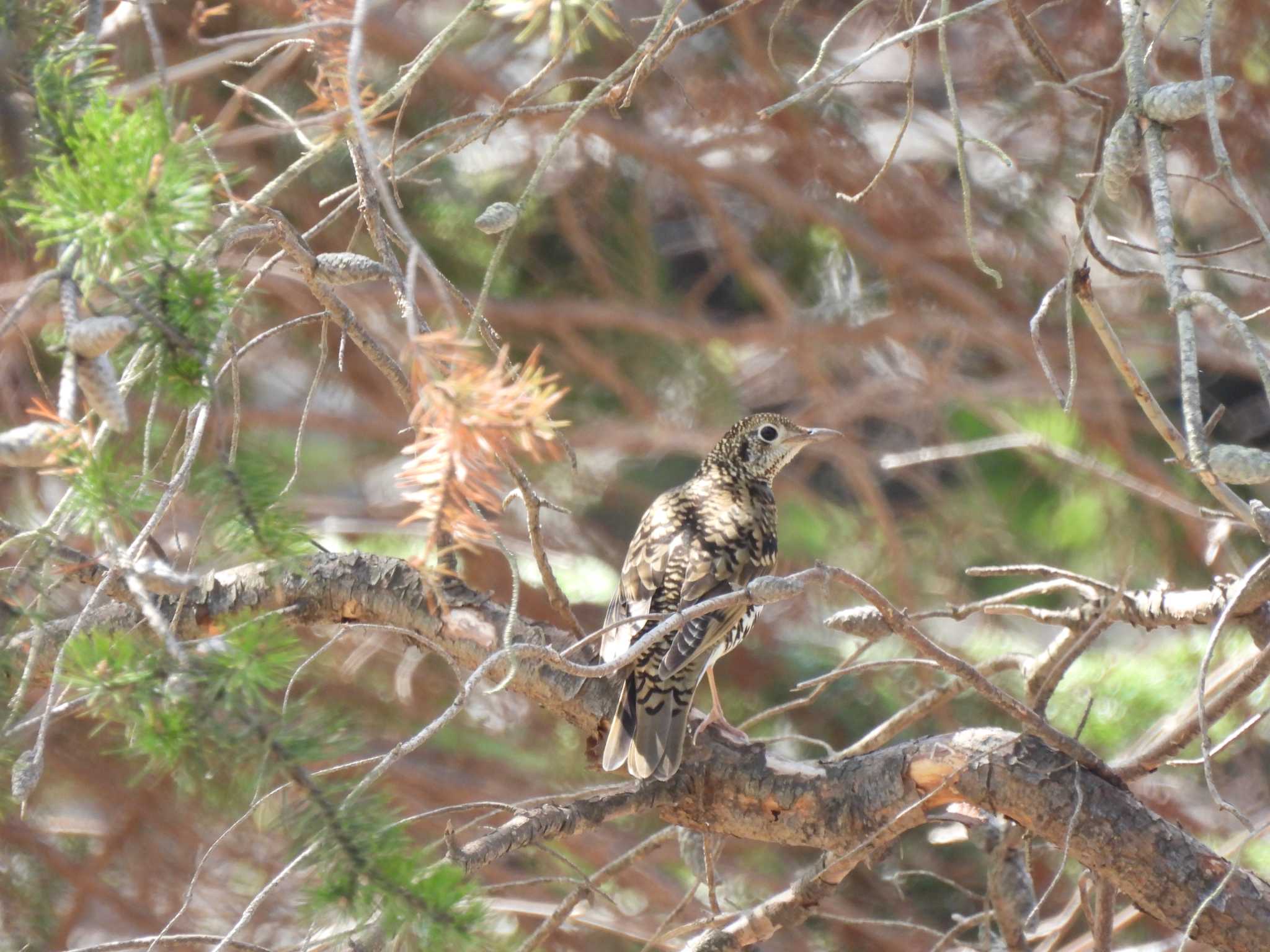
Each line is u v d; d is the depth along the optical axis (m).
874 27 14.79
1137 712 11.71
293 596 7.43
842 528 15.74
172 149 4.79
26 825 11.80
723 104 14.44
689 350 16.14
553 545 15.86
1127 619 7.61
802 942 12.76
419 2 13.71
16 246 6.57
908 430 16.89
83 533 5.12
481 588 14.83
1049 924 10.31
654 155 14.29
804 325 15.03
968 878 13.27
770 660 14.86
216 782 5.23
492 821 13.30
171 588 4.93
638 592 9.37
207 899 12.05
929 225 14.99
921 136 15.51
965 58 14.92
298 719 5.39
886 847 7.64
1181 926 6.62
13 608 5.24
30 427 4.68
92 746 12.22
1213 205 14.48
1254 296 14.31
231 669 4.97
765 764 7.43
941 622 15.25
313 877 5.72
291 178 5.77
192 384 4.85
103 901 11.84
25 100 5.51
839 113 14.77
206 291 4.84
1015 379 15.29
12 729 5.37
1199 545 14.33
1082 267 6.12
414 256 4.61
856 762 7.30
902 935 12.89
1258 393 15.91
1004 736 6.98
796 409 17.16
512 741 14.18
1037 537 14.95
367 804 5.38
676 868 13.34
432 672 14.18
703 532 9.60
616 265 15.51
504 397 4.66
